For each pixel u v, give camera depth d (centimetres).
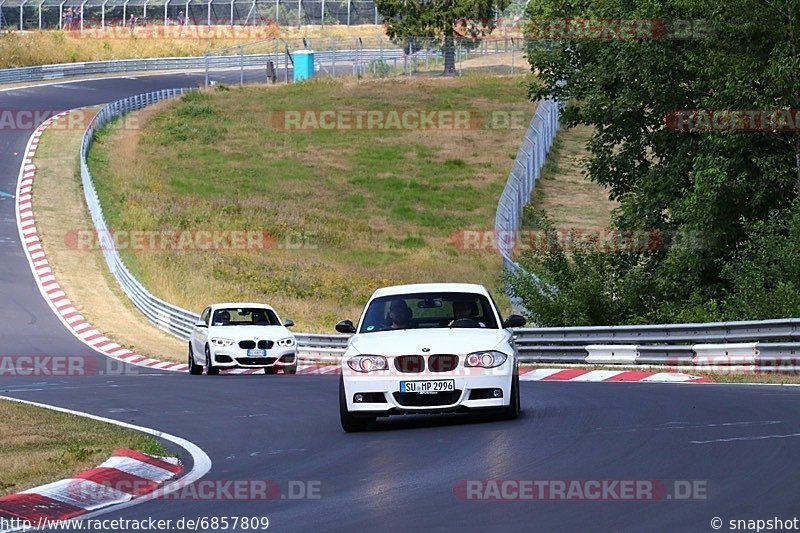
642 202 8431
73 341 10212
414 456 3153
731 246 7919
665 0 8181
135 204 16050
